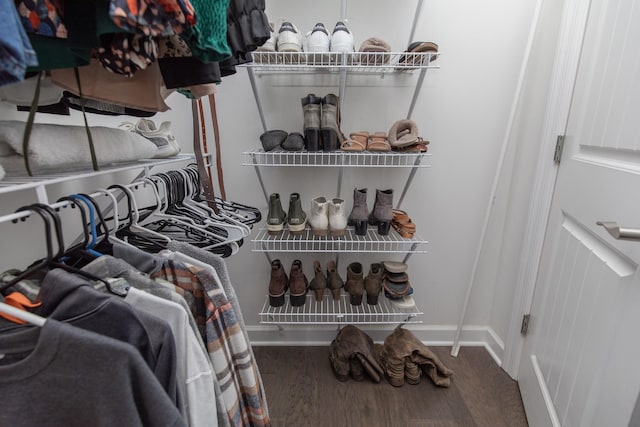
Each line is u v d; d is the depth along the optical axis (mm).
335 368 1367
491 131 1332
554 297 1035
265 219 1443
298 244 1313
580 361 831
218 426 591
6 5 259
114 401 361
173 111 1301
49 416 376
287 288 1380
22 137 481
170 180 907
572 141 992
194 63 582
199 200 1106
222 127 1334
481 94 1292
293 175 1396
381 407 1227
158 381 394
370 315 1386
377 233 1331
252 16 665
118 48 389
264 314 1372
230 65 673
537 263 1190
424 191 1415
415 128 1156
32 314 381
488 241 1477
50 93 590
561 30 1045
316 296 1379
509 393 1288
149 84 639
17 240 663
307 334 1586
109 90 611
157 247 735
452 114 1317
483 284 1536
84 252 527
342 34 1010
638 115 687
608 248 768
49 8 339
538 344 1134
